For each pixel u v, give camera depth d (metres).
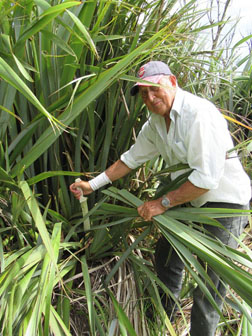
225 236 1.21
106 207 1.22
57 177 1.32
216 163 1.04
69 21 1.02
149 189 1.53
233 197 1.17
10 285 0.94
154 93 1.06
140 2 1.30
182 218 1.11
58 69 1.11
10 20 0.94
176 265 1.39
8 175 0.97
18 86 0.76
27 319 0.91
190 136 1.04
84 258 1.28
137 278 1.31
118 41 1.34
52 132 1.04
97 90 0.99
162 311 1.14
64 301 1.16
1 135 1.08
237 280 0.93
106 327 1.13
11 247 1.23
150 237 1.62
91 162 1.38
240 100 1.95
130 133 1.42
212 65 1.78
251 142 1.24
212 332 1.29
